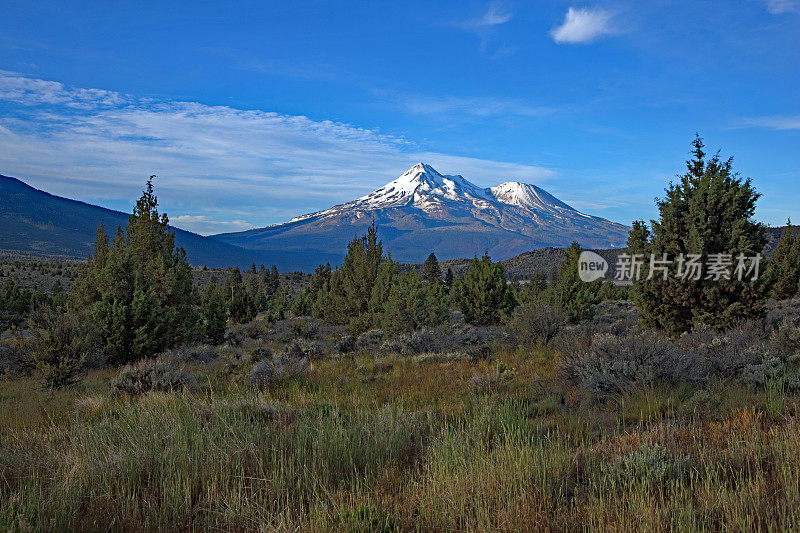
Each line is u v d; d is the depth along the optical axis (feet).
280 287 344.69
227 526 11.86
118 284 57.62
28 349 41.37
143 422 20.21
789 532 9.11
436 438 17.83
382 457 16.57
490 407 21.93
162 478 14.12
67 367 39.32
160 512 12.33
